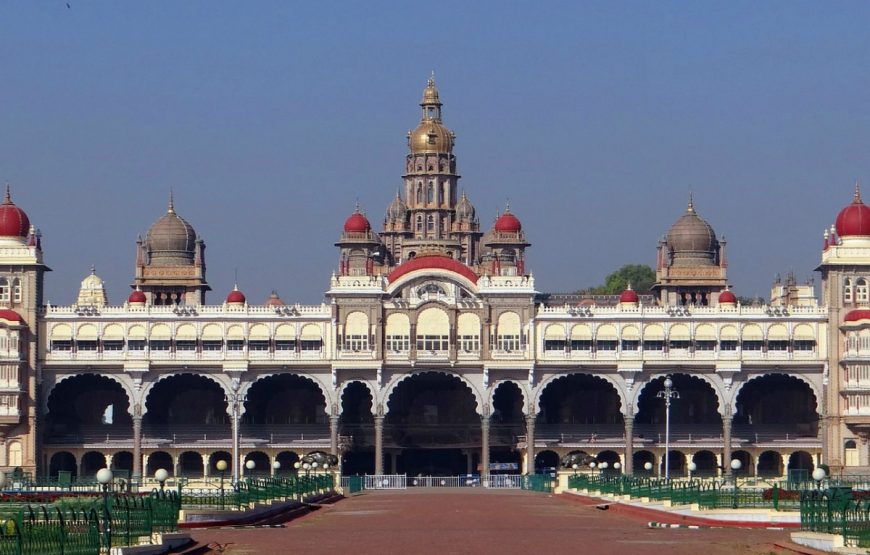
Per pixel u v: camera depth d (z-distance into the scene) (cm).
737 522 8312
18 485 11706
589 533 7619
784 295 18900
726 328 16538
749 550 6488
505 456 17838
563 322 16600
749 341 16512
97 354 16475
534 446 16700
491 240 18900
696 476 15525
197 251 18762
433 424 17362
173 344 16512
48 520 5600
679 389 17500
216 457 17238
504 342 16600
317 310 16612
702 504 8956
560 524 8494
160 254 18700
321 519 9138
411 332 16588
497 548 6569
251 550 6512
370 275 16888
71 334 16475
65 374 16488
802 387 17325
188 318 16562
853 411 16150
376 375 16550
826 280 16500
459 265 16888
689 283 18625
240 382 16525
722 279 18650
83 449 16625
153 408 17362
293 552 6388
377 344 16538
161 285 18525
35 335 16425
